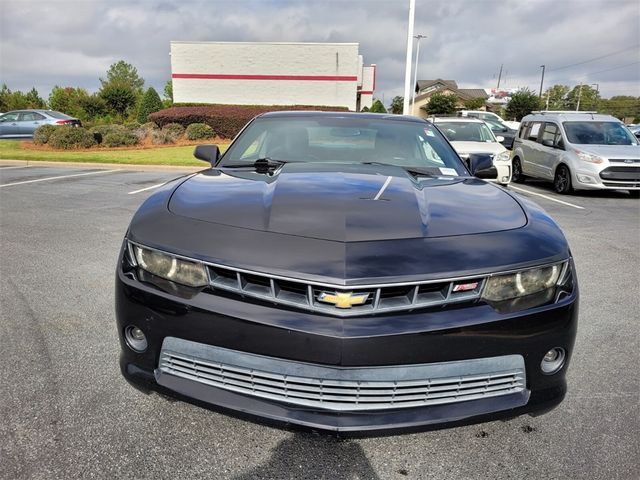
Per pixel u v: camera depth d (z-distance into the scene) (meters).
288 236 1.90
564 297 2.01
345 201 2.18
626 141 10.66
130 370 2.07
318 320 1.75
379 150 3.27
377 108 46.34
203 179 2.64
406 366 1.79
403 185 2.49
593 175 9.83
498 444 2.22
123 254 2.12
